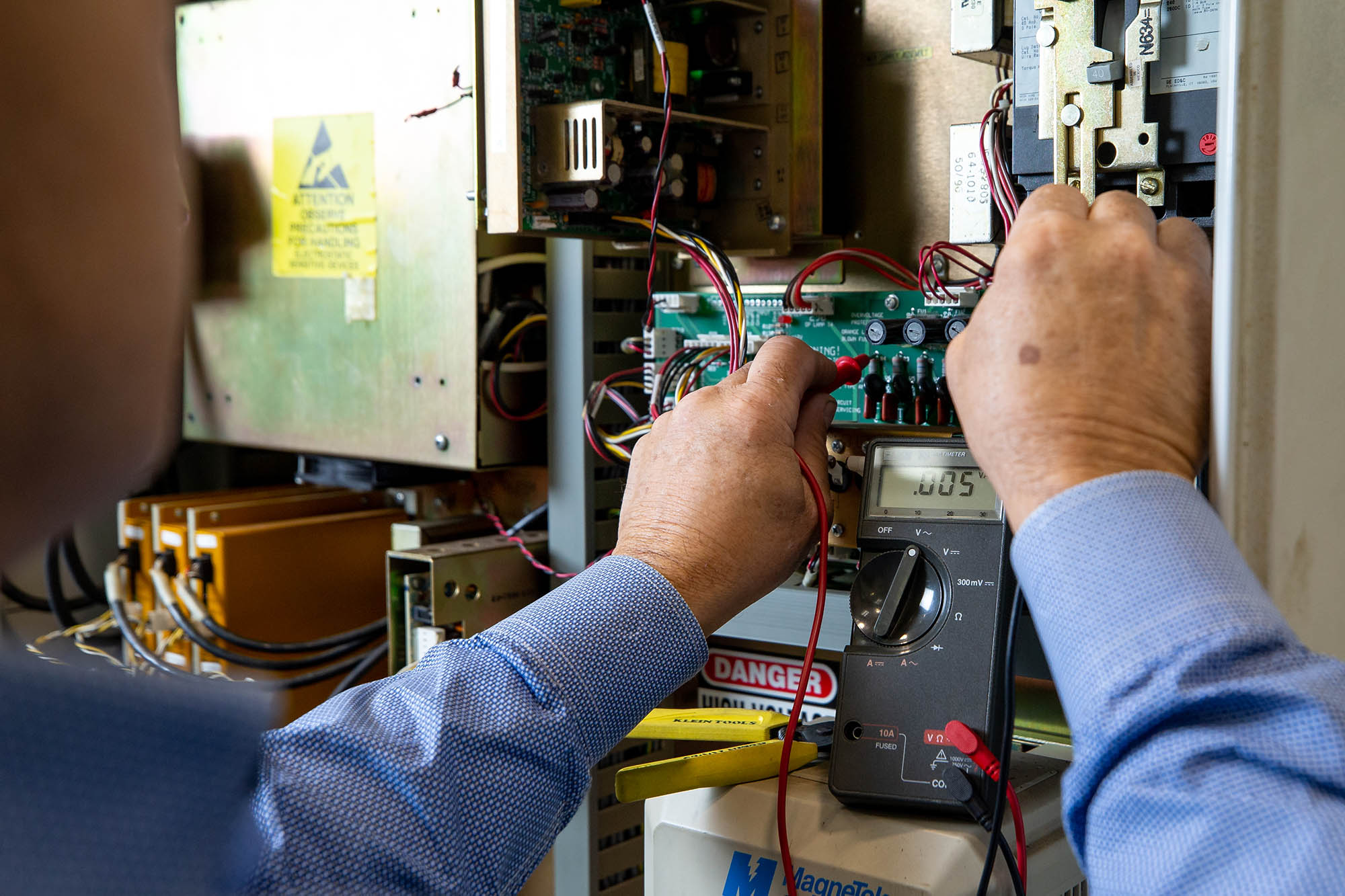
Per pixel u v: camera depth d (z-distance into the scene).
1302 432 0.63
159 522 1.63
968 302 1.09
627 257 1.42
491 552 1.38
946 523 0.86
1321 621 0.65
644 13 1.18
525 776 0.67
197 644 1.52
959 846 0.76
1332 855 0.45
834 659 1.29
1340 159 0.65
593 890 1.36
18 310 0.37
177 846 0.43
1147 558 0.53
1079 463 0.57
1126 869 0.50
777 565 0.81
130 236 0.40
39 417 0.39
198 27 1.64
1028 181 0.85
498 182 1.09
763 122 1.21
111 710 0.43
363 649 1.58
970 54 1.02
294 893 0.57
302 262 1.56
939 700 0.81
